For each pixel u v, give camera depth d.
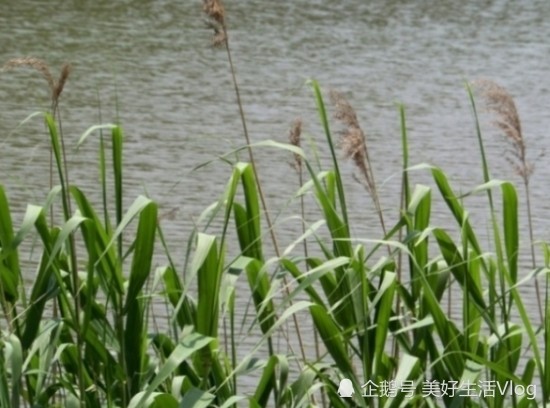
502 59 54.06
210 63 48.94
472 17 66.69
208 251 8.90
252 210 9.72
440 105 42.09
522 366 14.97
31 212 9.14
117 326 9.57
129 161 30.75
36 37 52.41
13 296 9.70
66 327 10.13
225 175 29.44
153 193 27.23
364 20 63.94
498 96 10.02
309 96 42.34
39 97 39.84
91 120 36.56
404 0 71.81
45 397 9.76
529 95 45.09
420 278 9.50
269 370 9.59
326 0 69.75
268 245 21.94
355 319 9.69
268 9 64.88
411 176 30.14
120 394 9.89
